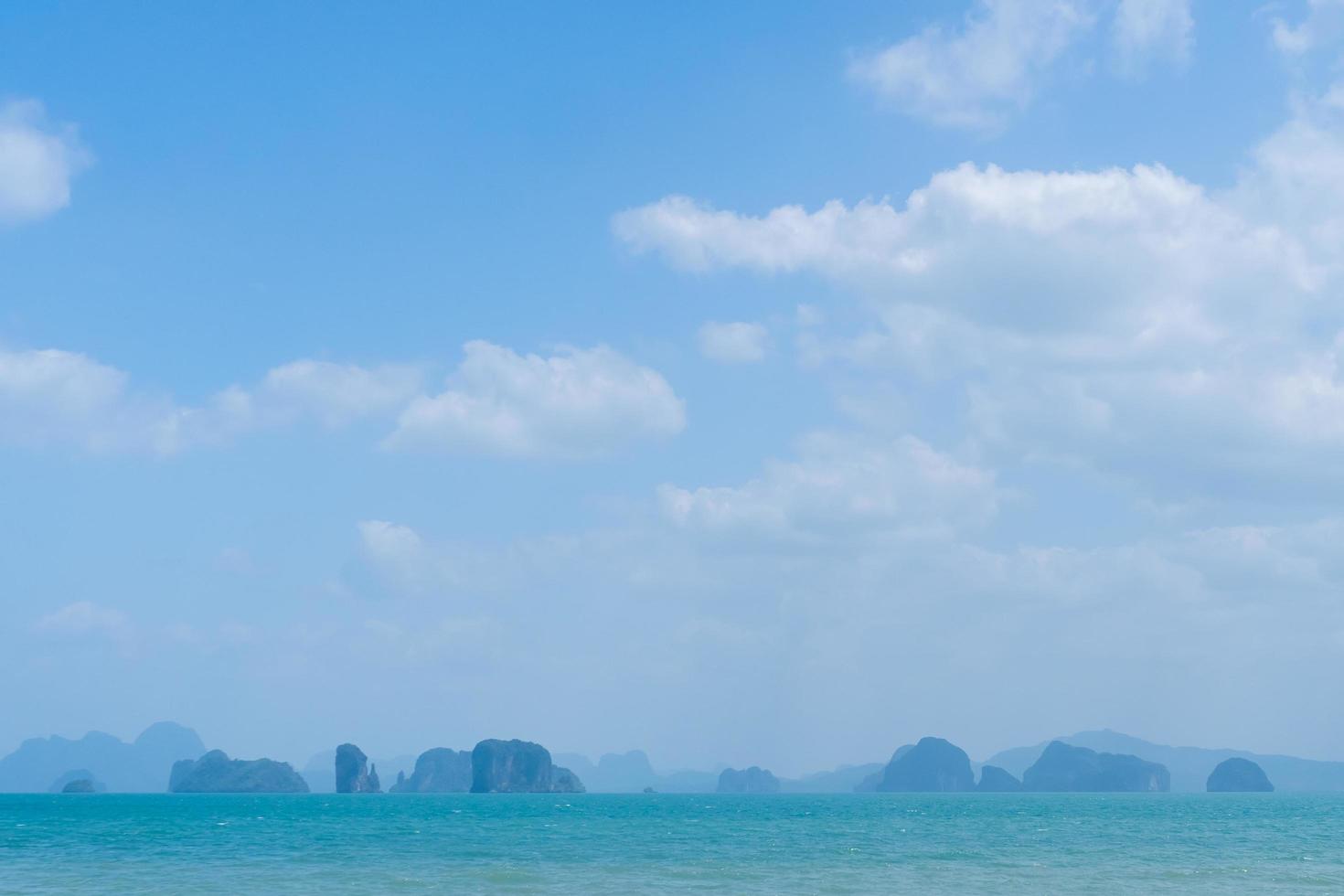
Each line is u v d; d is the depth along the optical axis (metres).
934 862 81.75
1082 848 98.12
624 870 74.06
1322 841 110.44
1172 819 175.38
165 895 59.44
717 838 114.69
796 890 62.62
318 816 187.38
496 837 117.06
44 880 67.38
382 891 61.66
